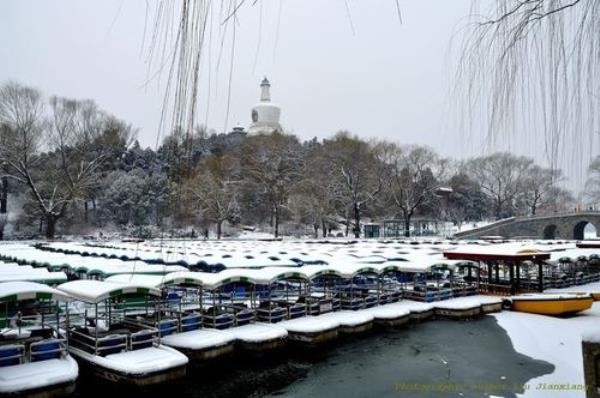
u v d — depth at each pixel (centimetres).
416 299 2591
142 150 7862
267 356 1734
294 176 7262
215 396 1450
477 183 7350
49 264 2622
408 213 7194
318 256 3353
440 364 1734
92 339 1448
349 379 1594
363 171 6956
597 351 335
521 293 2831
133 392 1323
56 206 5769
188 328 1773
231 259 2881
